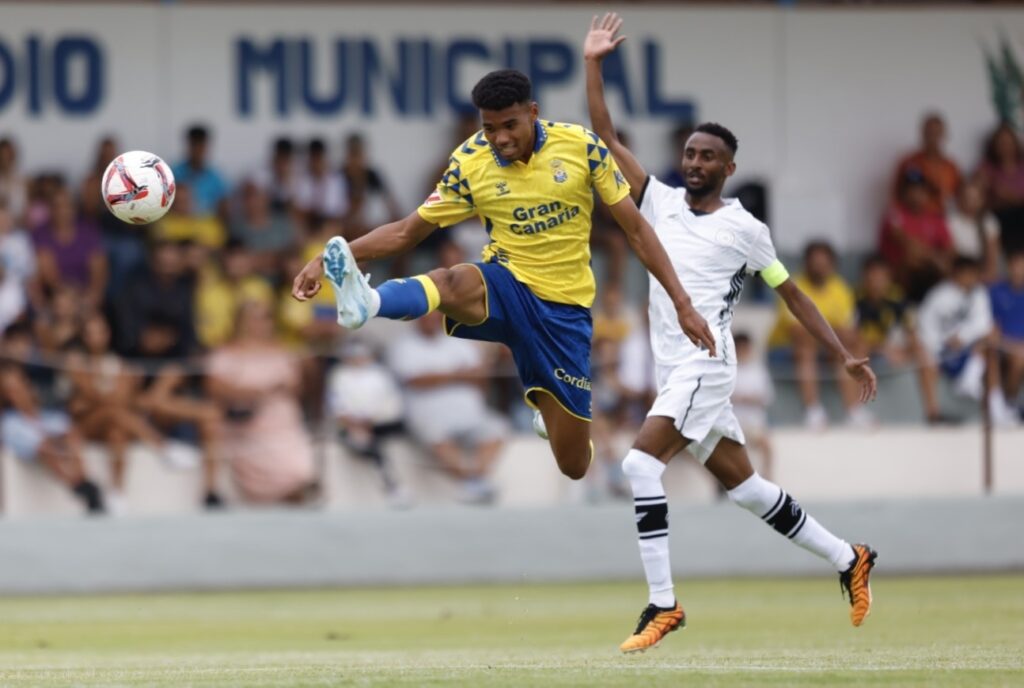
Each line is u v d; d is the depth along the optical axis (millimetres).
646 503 28016
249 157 59656
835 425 56094
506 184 26031
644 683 21922
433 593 49844
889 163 62906
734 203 29641
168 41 59375
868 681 22156
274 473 51875
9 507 51219
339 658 29391
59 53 58844
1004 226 61906
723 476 29438
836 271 61281
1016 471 56406
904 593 46125
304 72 59875
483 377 53469
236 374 51719
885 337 56500
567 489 53875
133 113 59250
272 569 52031
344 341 54469
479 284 26062
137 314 52188
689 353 28922
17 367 51031
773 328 56719
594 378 53656
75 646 34219
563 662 26734
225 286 53969
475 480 53094
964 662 25625
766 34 62375
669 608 27672
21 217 55844
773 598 46031
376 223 57500
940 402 56969
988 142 62812
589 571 53562
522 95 25156
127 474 51531
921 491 56062
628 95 61625
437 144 60406
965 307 57156
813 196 61969
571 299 26656
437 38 60438
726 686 21516
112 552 51031
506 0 60844
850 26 62688
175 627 39562
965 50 63281
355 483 52688
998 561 55125
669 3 61812
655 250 25906
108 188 26453
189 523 51469
